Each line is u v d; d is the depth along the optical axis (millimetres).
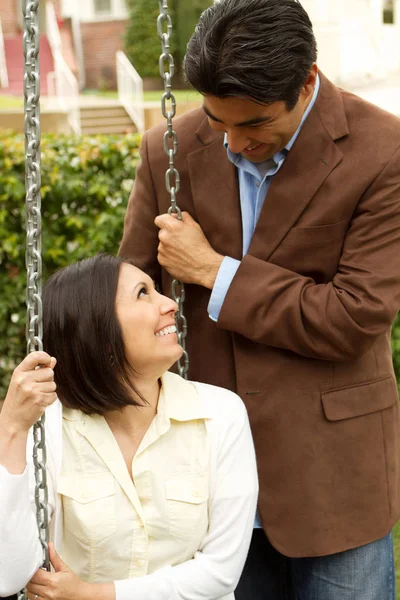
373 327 1904
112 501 1771
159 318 1807
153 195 2166
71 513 1765
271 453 2029
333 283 1948
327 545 2000
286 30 1677
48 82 16000
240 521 1844
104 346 1764
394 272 1907
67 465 1796
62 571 1720
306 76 1749
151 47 19422
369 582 2064
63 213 5465
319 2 13773
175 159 2107
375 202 1903
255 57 1652
